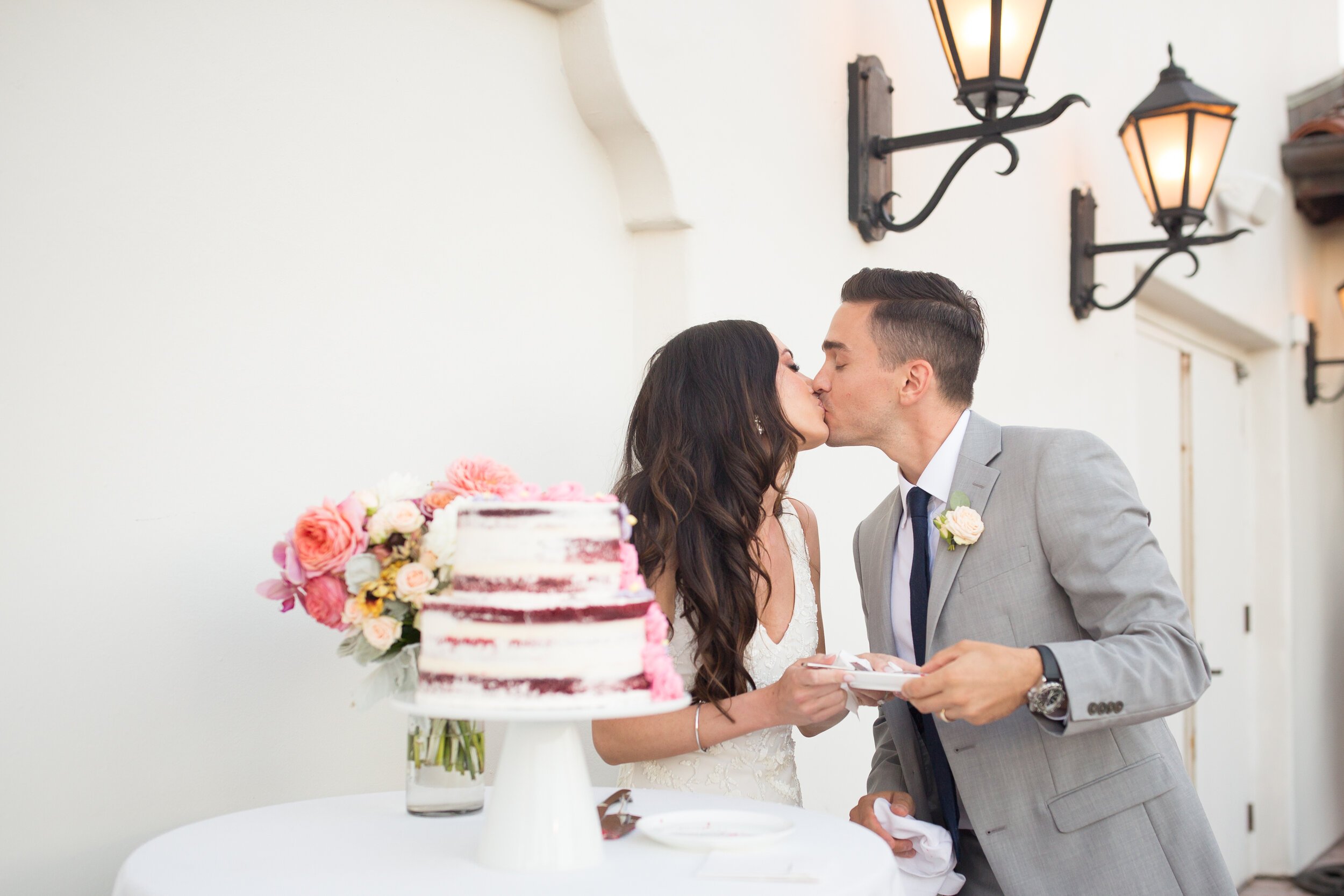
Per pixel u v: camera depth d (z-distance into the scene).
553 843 1.32
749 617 1.87
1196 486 5.80
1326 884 5.93
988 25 2.61
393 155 2.00
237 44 1.77
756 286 2.71
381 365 1.97
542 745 1.35
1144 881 1.79
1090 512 1.81
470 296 2.13
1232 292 5.75
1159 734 1.93
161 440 1.66
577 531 1.27
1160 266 4.95
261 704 1.77
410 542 1.53
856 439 2.09
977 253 3.71
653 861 1.37
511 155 2.23
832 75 3.03
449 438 2.08
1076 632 1.86
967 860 2.00
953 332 2.00
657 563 1.88
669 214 2.46
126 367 1.62
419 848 1.41
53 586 1.54
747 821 1.52
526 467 2.24
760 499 1.91
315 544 1.50
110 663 1.59
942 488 2.01
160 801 1.64
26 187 1.53
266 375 1.79
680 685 1.34
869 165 3.09
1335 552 7.47
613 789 2.11
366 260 1.95
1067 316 4.32
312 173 1.87
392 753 1.96
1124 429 4.77
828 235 2.99
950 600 1.93
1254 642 6.46
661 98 2.41
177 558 1.67
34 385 1.53
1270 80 6.42
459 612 1.27
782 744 1.94
